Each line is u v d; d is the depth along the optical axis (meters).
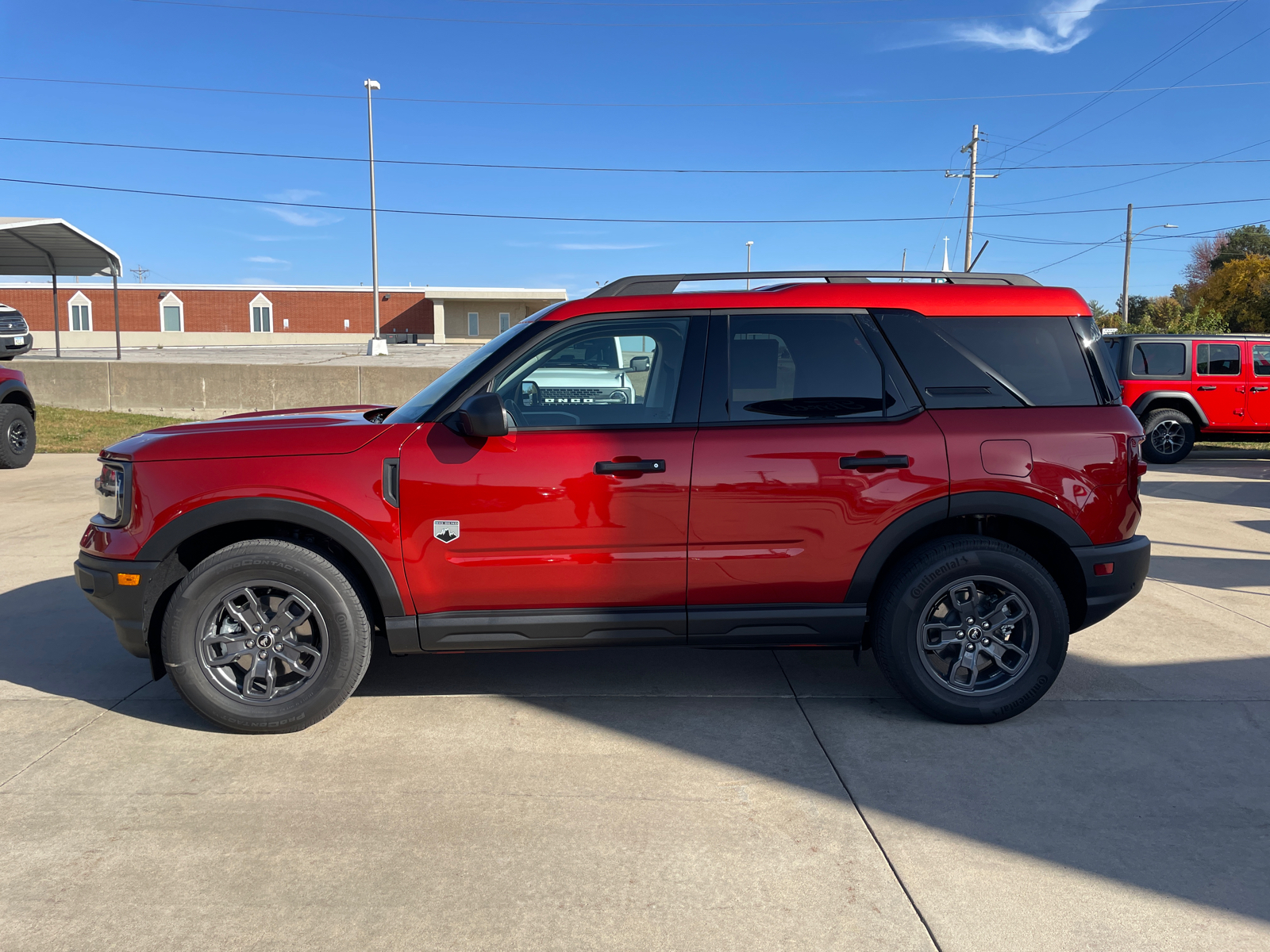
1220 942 2.31
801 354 3.67
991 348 3.71
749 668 4.43
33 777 3.20
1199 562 6.77
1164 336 13.16
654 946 2.29
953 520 3.76
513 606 3.58
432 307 48.91
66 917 2.38
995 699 3.67
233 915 2.40
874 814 2.97
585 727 3.68
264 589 3.52
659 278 3.75
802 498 3.56
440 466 3.47
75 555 6.62
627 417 3.64
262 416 4.23
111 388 17.11
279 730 3.55
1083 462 3.62
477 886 2.55
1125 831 2.87
